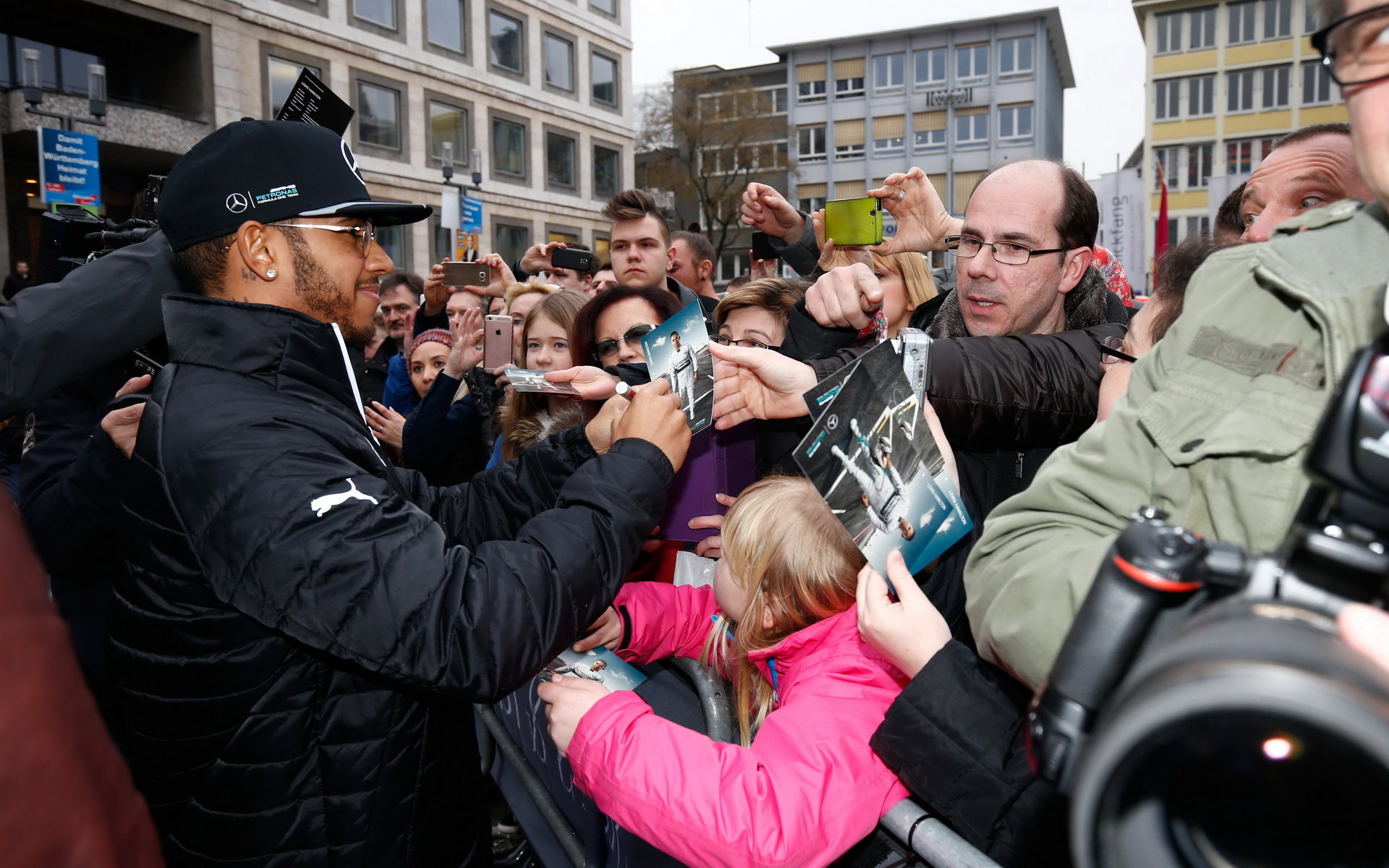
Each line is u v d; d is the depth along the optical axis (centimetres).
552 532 105
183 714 103
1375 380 41
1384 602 40
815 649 113
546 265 429
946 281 308
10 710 39
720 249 3272
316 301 118
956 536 96
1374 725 30
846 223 182
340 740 104
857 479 90
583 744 108
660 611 147
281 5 1875
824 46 4075
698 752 102
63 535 155
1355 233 67
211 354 107
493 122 2444
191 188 113
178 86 1764
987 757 85
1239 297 73
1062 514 75
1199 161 3128
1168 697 34
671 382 131
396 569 95
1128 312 197
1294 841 35
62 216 215
